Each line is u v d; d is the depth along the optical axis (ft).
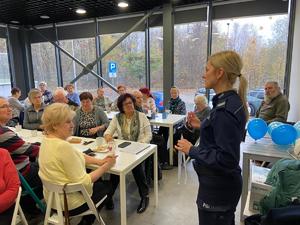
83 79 20.94
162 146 11.25
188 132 10.79
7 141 6.12
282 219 4.01
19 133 9.93
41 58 22.99
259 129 7.25
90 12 18.15
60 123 5.11
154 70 18.62
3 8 16.67
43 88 18.49
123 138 8.80
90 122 9.99
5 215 5.13
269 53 14.70
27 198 7.14
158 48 18.12
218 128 3.64
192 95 17.40
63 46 21.74
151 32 18.10
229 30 15.56
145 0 15.48
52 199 5.25
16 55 22.70
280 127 6.86
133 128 8.78
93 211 5.45
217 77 3.84
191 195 8.79
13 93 15.57
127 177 10.47
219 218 4.02
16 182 5.12
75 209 5.32
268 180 5.38
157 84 18.74
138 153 7.10
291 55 13.85
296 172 4.57
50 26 21.83
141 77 19.20
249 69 15.34
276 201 4.62
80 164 5.20
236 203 4.11
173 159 11.64
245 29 15.11
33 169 6.70
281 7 13.96
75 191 5.09
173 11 16.76
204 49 16.53
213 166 3.69
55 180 4.95
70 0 15.19
